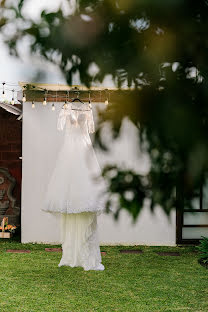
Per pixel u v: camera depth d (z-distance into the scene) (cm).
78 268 494
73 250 491
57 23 55
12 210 757
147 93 56
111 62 55
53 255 568
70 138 454
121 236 645
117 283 435
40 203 645
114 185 61
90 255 484
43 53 54
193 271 495
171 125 54
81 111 458
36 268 494
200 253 598
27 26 55
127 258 560
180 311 348
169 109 55
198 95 55
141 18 54
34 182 645
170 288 420
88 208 427
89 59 55
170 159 56
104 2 54
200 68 55
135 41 54
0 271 479
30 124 642
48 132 643
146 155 58
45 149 644
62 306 359
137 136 58
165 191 58
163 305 365
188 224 650
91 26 55
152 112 56
